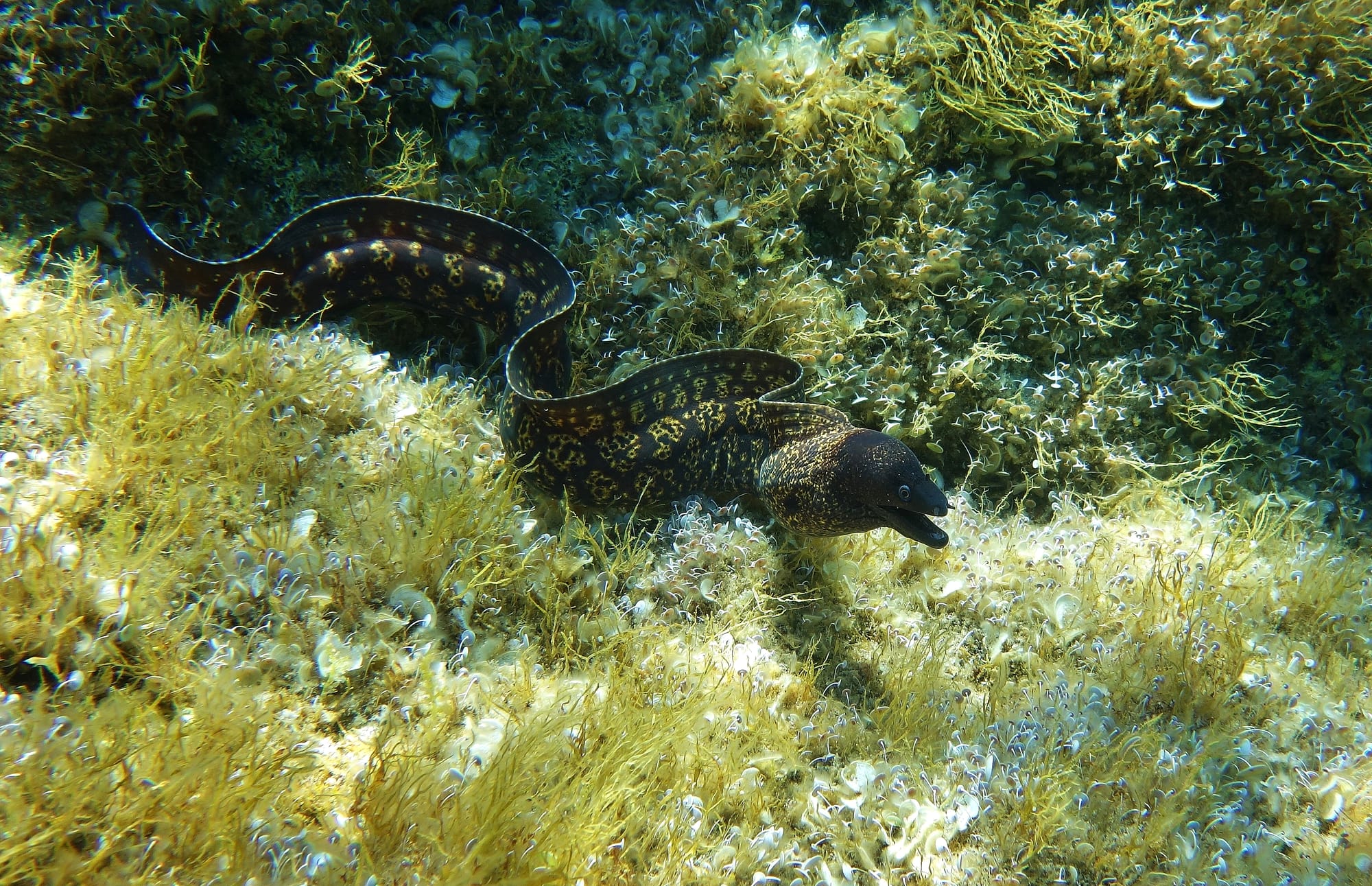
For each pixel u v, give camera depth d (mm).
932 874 487
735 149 730
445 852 418
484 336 715
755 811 490
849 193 725
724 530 621
